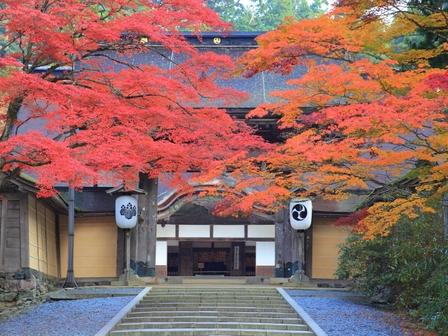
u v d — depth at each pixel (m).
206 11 18.30
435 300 15.88
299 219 28.81
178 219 37.53
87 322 19.66
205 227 38.00
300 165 16.70
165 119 19.06
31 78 16.19
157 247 37.88
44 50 17.47
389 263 22.31
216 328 19.67
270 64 16.61
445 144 14.16
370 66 15.38
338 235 30.47
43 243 27.53
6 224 25.34
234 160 18.52
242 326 19.92
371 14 15.71
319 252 30.36
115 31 17.44
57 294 25.61
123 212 28.19
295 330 19.48
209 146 20.95
